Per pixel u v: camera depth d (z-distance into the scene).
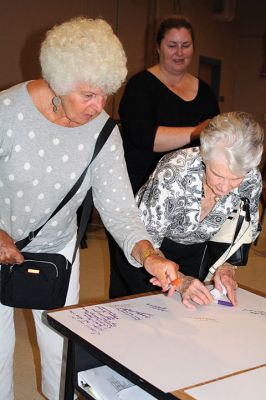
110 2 6.61
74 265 1.69
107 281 3.65
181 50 2.07
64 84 1.22
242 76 9.84
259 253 4.72
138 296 1.48
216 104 2.28
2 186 1.44
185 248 1.72
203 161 1.48
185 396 0.97
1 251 1.41
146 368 1.07
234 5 8.77
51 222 1.53
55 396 1.80
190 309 1.41
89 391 1.23
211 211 1.61
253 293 1.57
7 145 1.38
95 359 1.30
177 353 1.15
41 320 1.72
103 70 1.21
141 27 7.12
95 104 1.26
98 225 5.36
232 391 1.00
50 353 1.74
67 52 1.20
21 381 2.32
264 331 1.30
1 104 1.36
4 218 1.51
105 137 1.47
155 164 2.04
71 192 1.49
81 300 3.24
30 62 5.81
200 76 9.05
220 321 1.35
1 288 1.57
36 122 1.38
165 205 1.55
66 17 6.09
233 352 1.17
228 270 1.61
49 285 1.55
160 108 2.09
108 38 1.24
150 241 1.46
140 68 7.21
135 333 1.24
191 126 2.15
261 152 1.39
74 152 1.43
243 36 9.70
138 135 2.02
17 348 2.62
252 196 1.63
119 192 1.51
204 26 8.62
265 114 9.73
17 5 5.57
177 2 7.68
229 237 1.65
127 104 2.09
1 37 5.48
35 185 1.43
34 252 1.58
